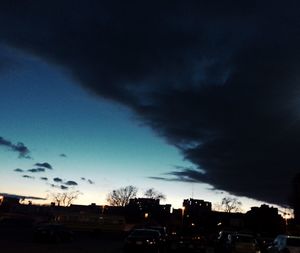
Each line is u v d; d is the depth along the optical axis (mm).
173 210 123375
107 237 56375
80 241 40375
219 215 110500
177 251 28984
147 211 120250
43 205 114312
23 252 22250
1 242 29547
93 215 59969
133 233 26453
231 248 25406
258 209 95875
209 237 38875
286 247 21562
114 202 128375
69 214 60094
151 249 25016
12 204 111062
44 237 34281
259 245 28047
